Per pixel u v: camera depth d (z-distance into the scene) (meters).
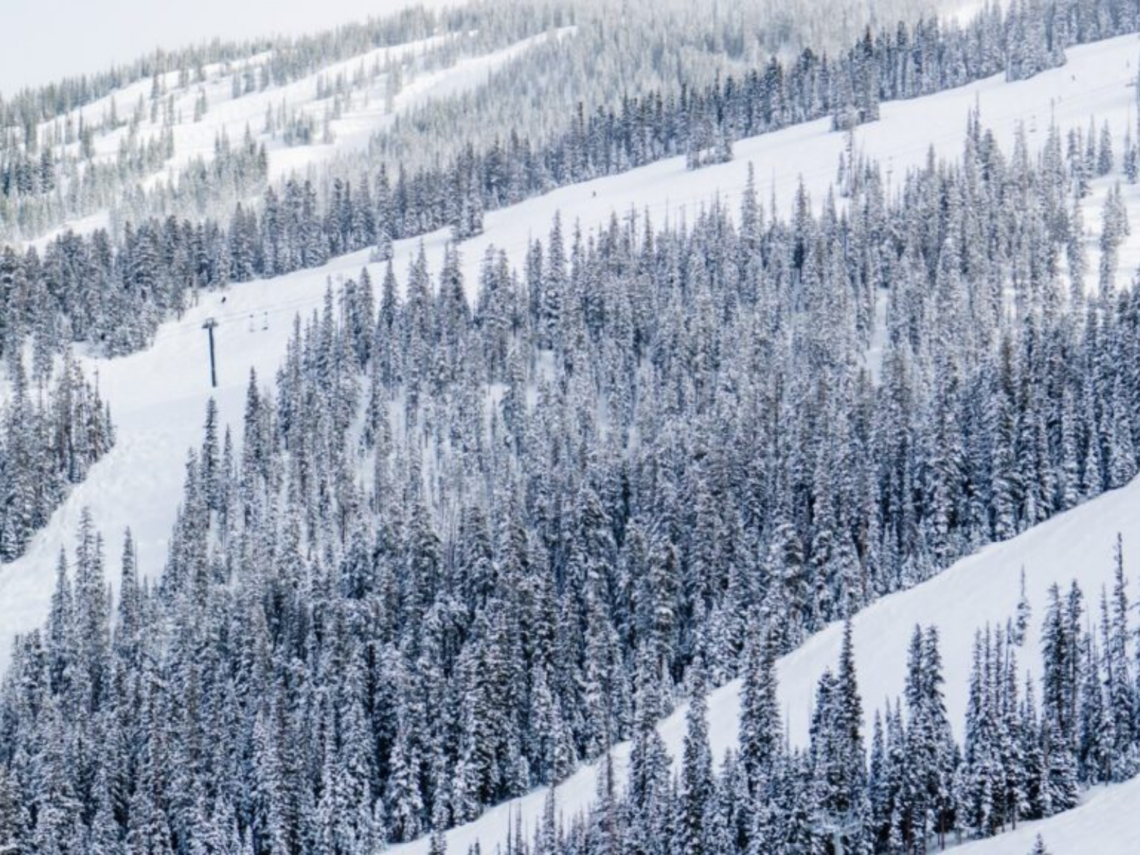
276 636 157.50
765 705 97.62
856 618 124.94
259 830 130.25
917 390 165.75
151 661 153.25
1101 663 90.88
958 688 100.38
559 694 135.50
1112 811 77.69
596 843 96.38
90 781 137.50
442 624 145.75
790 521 142.62
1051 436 139.62
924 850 86.69
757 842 88.06
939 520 137.25
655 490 157.50
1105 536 113.25
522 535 148.12
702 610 139.12
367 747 131.25
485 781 126.94
